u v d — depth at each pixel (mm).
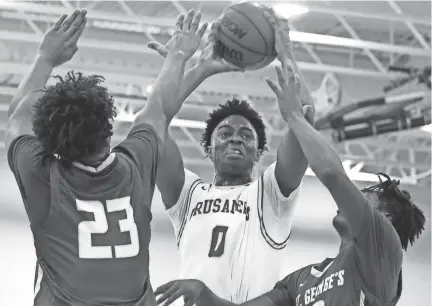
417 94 13297
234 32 3766
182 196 4586
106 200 2768
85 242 2703
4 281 14477
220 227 4414
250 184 4582
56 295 2652
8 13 12953
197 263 4375
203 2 13664
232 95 15781
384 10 14547
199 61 3451
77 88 2750
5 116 16109
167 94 3199
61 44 3303
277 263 4445
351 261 3734
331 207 18281
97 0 12586
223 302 4070
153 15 14367
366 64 16062
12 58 13867
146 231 2832
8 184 16094
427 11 14664
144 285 2805
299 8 12820
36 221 2721
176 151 4527
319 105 14344
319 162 3369
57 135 2701
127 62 14391
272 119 16875
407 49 13547
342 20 13344
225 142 4645
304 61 15523
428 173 18156
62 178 2736
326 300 3812
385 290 3643
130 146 2949
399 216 3990
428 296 17109
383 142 17594
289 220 4508
